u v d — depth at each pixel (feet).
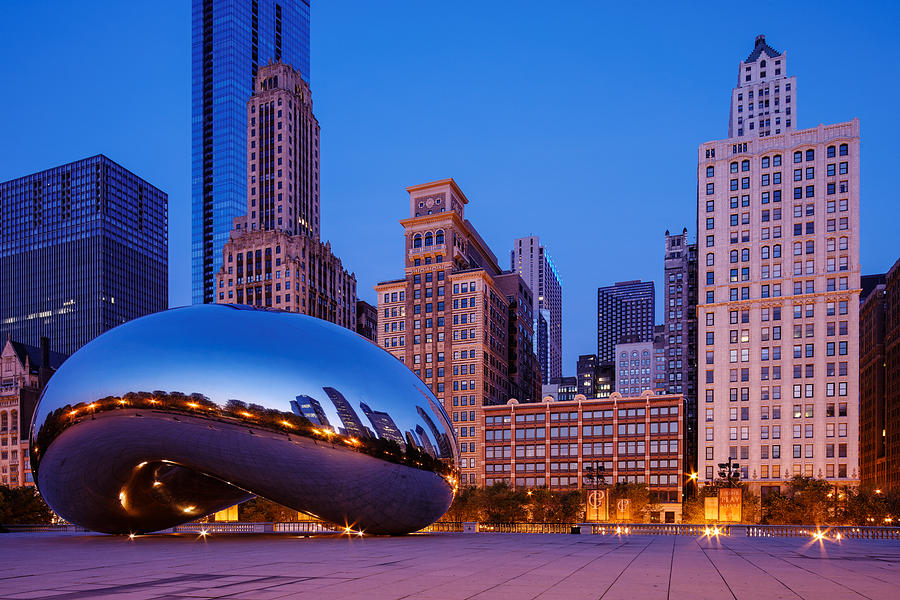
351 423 55.36
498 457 339.36
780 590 31.94
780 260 326.65
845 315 311.06
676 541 73.51
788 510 225.76
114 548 56.65
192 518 70.23
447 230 373.20
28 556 48.93
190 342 56.08
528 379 457.27
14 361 378.12
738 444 317.63
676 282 533.55
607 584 33.40
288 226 506.89
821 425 305.73
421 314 370.12
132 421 55.57
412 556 47.78
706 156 349.20
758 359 322.34
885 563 46.39
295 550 53.01
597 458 320.91
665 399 315.78
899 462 384.47
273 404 54.03
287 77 532.73
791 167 331.57
